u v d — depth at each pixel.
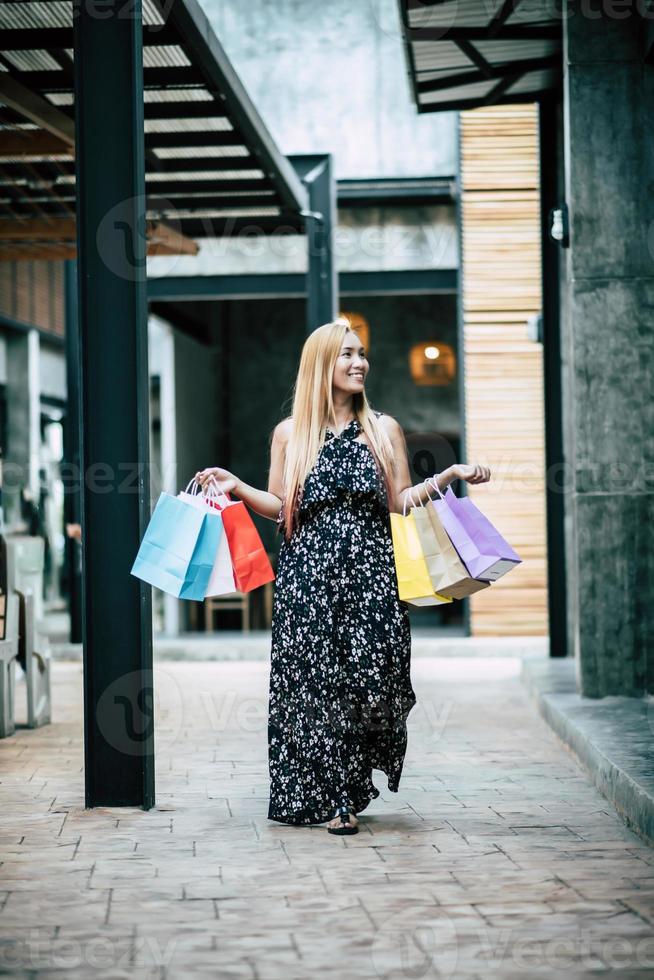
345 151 14.98
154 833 4.58
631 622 7.46
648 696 7.46
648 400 7.44
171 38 7.89
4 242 11.77
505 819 4.79
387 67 15.02
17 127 9.29
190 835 4.53
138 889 3.78
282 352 19.03
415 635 15.30
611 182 7.42
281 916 3.47
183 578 4.53
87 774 5.07
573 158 7.43
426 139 14.90
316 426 4.67
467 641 13.69
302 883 3.83
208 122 9.72
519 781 5.65
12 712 7.32
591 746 5.67
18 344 16.84
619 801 4.90
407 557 4.49
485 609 14.11
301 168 12.77
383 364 18.88
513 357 14.21
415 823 4.71
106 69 5.16
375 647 4.54
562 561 10.40
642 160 7.40
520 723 7.72
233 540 4.60
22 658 7.66
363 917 3.45
